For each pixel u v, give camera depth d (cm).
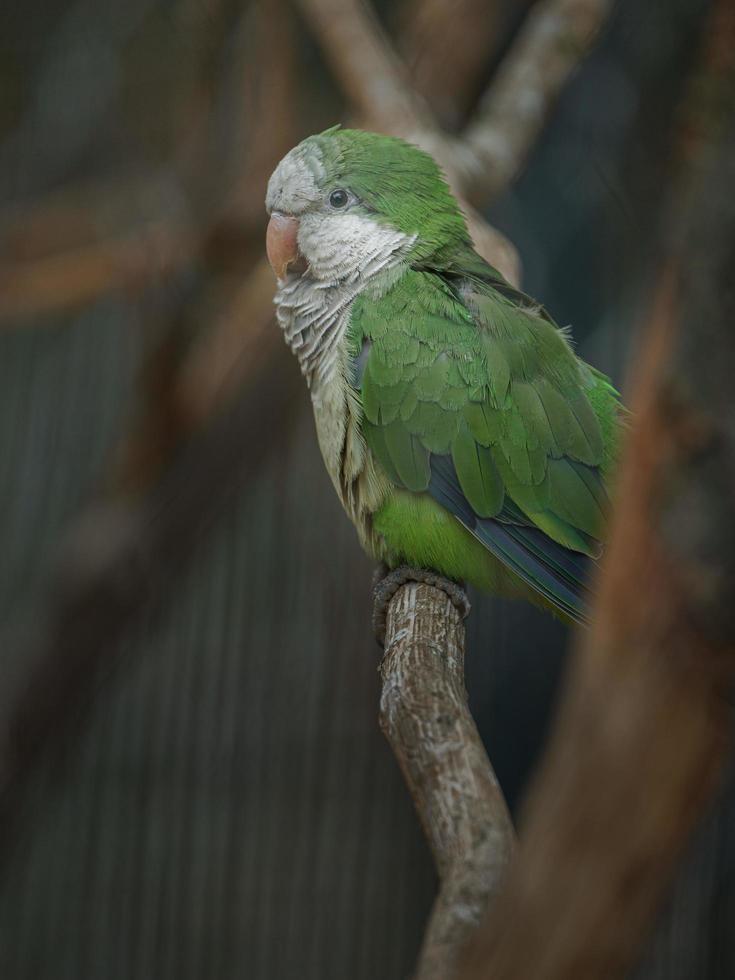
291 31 770
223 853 960
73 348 1041
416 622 436
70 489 1025
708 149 166
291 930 939
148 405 792
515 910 188
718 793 193
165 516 793
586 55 756
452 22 772
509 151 647
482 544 509
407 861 930
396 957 920
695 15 797
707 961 831
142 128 989
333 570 979
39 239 809
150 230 784
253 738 970
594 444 507
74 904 973
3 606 1014
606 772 179
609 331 849
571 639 891
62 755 915
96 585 788
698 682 173
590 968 185
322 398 528
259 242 777
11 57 1012
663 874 180
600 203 853
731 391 164
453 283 518
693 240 164
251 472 815
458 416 498
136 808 977
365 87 649
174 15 922
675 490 169
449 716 310
